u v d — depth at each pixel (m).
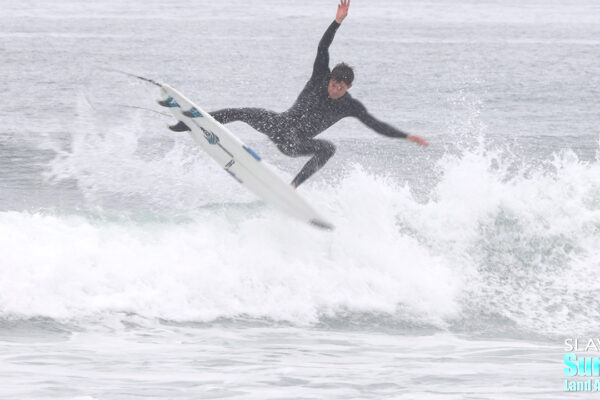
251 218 34.94
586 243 37.16
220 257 31.91
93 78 94.81
